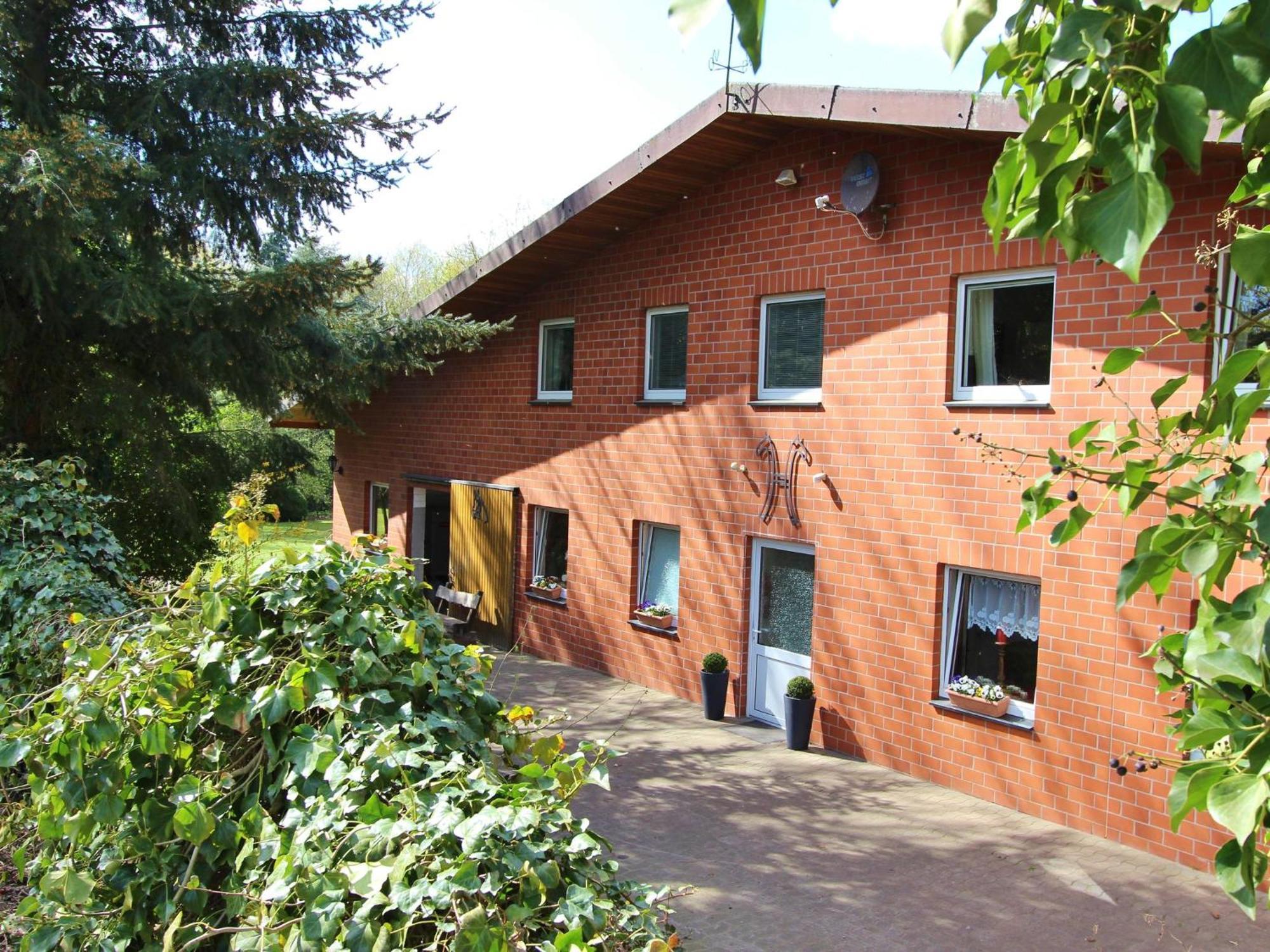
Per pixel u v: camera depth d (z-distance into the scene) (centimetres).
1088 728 726
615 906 259
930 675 835
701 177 1046
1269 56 127
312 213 1048
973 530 801
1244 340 651
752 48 102
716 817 759
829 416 927
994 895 631
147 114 955
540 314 1329
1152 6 144
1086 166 156
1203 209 657
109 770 320
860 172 873
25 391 991
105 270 943
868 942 572
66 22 990
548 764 343
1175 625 675
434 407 1562
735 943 569
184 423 1195
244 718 324
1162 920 598
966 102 730
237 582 372
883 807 782
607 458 1209
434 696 350
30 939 304
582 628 1248
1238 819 147
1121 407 707
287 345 1157
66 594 613
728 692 1036
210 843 305
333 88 1072
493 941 222
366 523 1775
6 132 777
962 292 828
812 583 978
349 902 249
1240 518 188
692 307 1083
